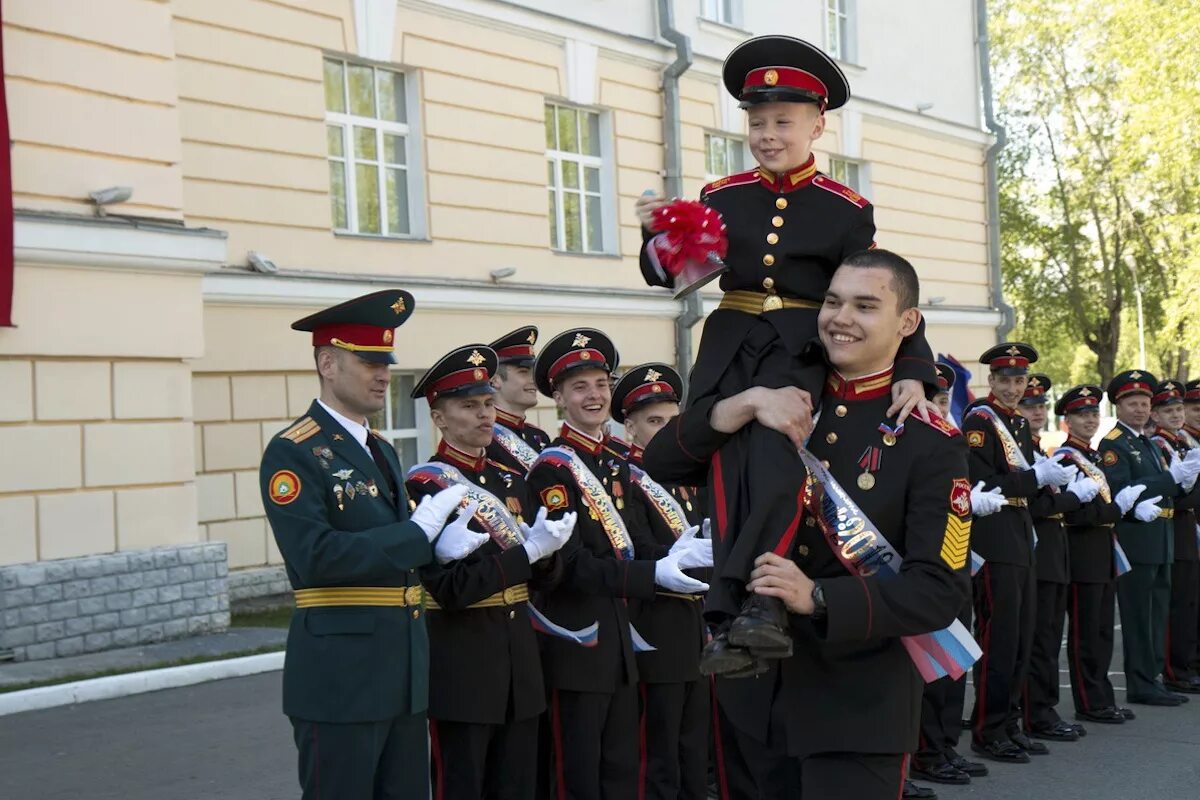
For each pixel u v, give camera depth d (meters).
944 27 21.27
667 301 15.84
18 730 7.75
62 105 9.60
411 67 13.30
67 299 9.59
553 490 5.50
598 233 15.55
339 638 4.26
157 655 9.57
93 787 6.56
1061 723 8.04
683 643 5.70
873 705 3.30
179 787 6.57
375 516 4.41
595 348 5.77
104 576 9.73
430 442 13.42
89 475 9.74
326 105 12.77
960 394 10.39
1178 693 9.58
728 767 5.77
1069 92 30.86
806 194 3.52
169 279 10.28
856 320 3.27
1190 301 25.48
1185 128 24.00
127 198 9.79
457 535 4.45
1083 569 8.41
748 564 3.13
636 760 5.46
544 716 5.43
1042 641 8.00
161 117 10.29
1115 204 31.03
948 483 3.27
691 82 16.39
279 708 8.36
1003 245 33.25
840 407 3.38
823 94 3.53
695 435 3.41
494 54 14.07
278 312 12.09
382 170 13.27
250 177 11.88
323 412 4.51
